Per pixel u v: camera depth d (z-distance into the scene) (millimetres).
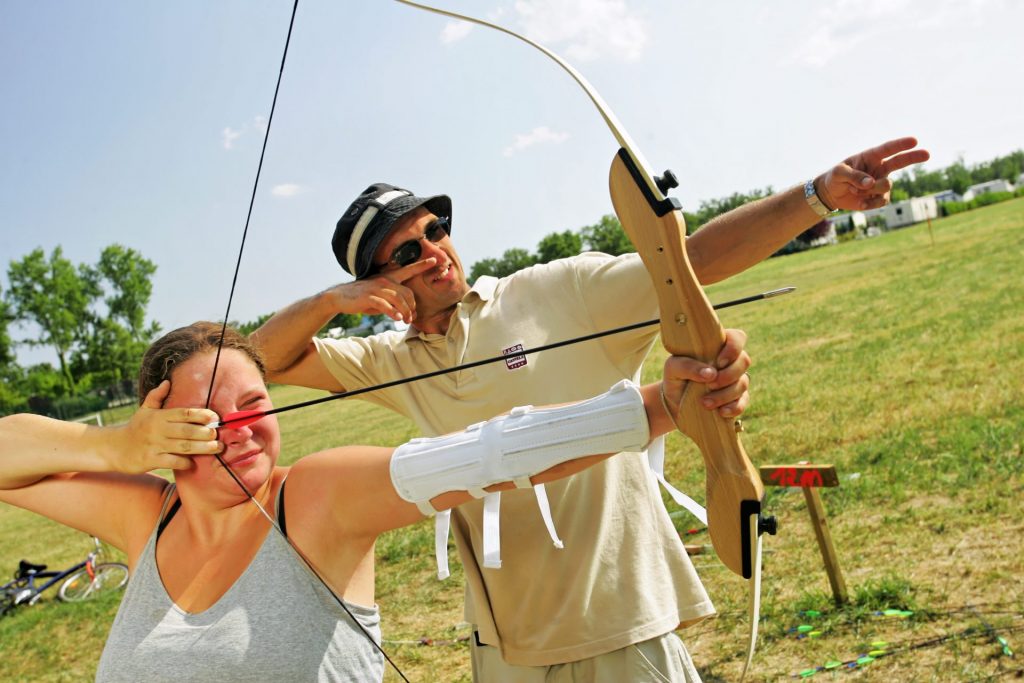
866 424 5816
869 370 7891
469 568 1757
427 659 3789
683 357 966
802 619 3150
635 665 1586
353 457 1156
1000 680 2455
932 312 10984
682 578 1691
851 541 3771
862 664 2730
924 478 4324
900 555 3508
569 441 1046
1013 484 3955
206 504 1183
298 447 10086
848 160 1455
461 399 1743
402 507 1123
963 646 2688
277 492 1204
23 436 1302
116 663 1124
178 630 1116
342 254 1818
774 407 7148
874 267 20281
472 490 1086
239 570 1151
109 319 30859
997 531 3508
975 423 5082
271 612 1100
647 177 932
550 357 1663
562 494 1596
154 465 1184
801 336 11828
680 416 985
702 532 4496
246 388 1223
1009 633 2701
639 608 1591
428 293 1759
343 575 1169
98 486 1340
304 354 1955
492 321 1701
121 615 1182
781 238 1509
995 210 38344
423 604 4590
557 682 1641
